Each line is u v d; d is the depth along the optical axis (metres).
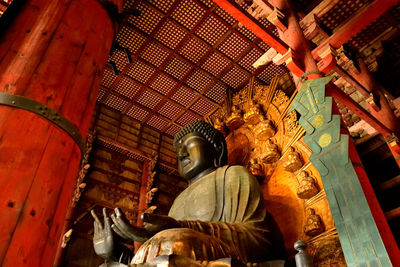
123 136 11.18
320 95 6.05
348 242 4.73
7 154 2.46
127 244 5.94
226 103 10.86
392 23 9.03
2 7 7.96
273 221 6.64
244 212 6.39
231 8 6.71
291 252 7.33
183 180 11.72
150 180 10.63
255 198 6.66
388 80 9.16
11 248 2.26
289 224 7.72
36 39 3.08
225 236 5.62
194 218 6.96
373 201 4.89
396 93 9.03
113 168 10.41
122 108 11.54
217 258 4.38
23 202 2.41
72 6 3.48
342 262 6.32
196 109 11.59
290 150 8.28
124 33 9.62
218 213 6.76
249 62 10.41
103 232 5.95
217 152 8.60
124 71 10.53
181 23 9.47
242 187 6.86
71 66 3.15
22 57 2.94
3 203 2.32
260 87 10.25
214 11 9.21
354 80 8.09
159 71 10.49
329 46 6.86
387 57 9.24
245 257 5.54
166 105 11.48
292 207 7.84
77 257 8.48
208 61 10.34
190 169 8.32
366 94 8.27
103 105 11.34
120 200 10.01
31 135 2.62
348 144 5.32
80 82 3.19
